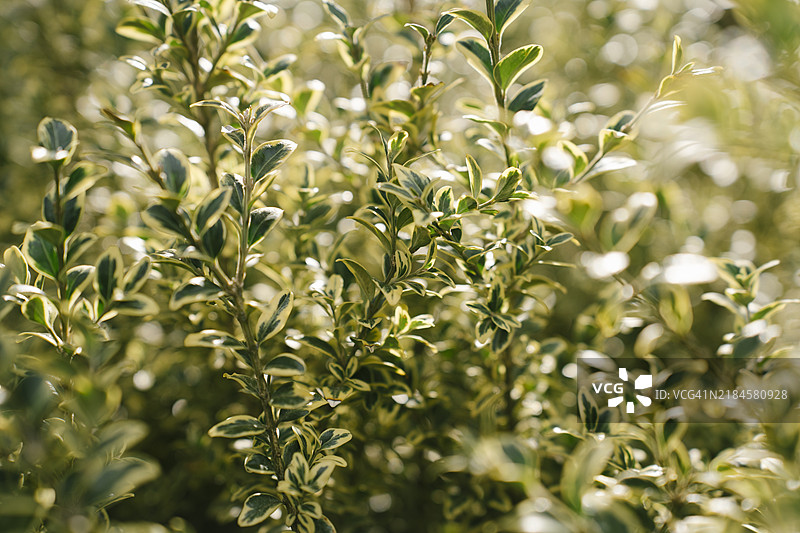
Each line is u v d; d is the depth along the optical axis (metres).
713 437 0.49
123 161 0.41
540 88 0.45
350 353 0.44
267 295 0.53
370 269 0.57
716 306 0.60
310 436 0.42
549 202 0.49
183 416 0.56
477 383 0.51
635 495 0.42
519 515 0.34
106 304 0.39
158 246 0.47
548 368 0.51
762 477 0.40
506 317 0.44
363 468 0.52
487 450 0.35
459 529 0.51
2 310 0.38
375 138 0.51
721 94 0.38
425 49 0.46
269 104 0.40
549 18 0.81
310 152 0.53
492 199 0.41
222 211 0.38
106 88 0.57
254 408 0.53
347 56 0.50
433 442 0.51
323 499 0.48
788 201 0.55
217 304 0.43
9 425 0.38
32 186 0.70
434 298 0.53
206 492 0.58
